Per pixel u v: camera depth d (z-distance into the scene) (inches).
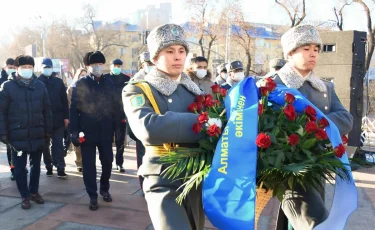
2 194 203.0
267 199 86.3
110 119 185.2
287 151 79.8
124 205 186.4
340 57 317.4
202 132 82.7
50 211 177.8
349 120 104.2
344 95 314.7
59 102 238.2
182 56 91.0
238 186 73.9
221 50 1413.6
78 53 1921.8
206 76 195.2
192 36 1183.6
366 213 182.7
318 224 86.2
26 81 180.2
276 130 81.2
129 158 301.4
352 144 307.9
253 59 1350.9
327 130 85.0
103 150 185.9
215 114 85.7
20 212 176.1
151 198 86.1
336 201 82.9
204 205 76.2
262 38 1977.1
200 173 78.7
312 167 77.3
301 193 95.6
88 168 179.9
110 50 2010.3
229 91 87.8
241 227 72.3
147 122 81.5
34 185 187.6
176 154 81.0
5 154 321.1
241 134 76.7
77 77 268.7
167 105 90.0
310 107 86.3
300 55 105.0
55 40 1921.8
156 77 91.1
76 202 191.0
